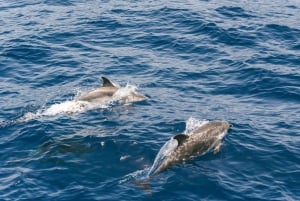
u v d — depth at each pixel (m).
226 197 18.75
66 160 20.98
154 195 18.75
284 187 19.33
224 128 22.44
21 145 22.36
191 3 43.59
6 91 28.28
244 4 43.59
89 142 22.30
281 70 30.31
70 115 25.14
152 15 40.62
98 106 25.94
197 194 18.88
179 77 29.89
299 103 26.44
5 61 32.38
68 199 18.59
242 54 33.00
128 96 26.64
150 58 32.81
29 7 44.38
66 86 28.94
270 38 35.72
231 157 21.08
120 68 31.25
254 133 23.05
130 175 19.91
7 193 19.00
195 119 24.50
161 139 22.44
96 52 33.88
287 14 41.19
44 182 19.59
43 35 36.84
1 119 24.83
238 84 28.78
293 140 22.55
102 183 19.48
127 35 36.75
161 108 25.78
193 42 35.09
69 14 41.88
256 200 18.59
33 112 25.61
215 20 38.91
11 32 37.75
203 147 21.25
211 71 30.64
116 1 44.91
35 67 31.64
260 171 20.30
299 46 34.28
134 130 23.30
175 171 20.03
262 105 26.33
